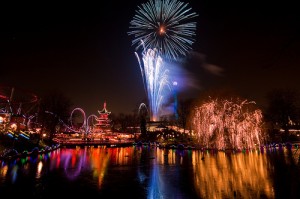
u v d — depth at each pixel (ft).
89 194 61.11
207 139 214.07
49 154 168.86
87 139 329.72
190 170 98.89
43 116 230.89
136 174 90.17
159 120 400.67
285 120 274.16
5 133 155.02
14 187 67.10
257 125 208.03
